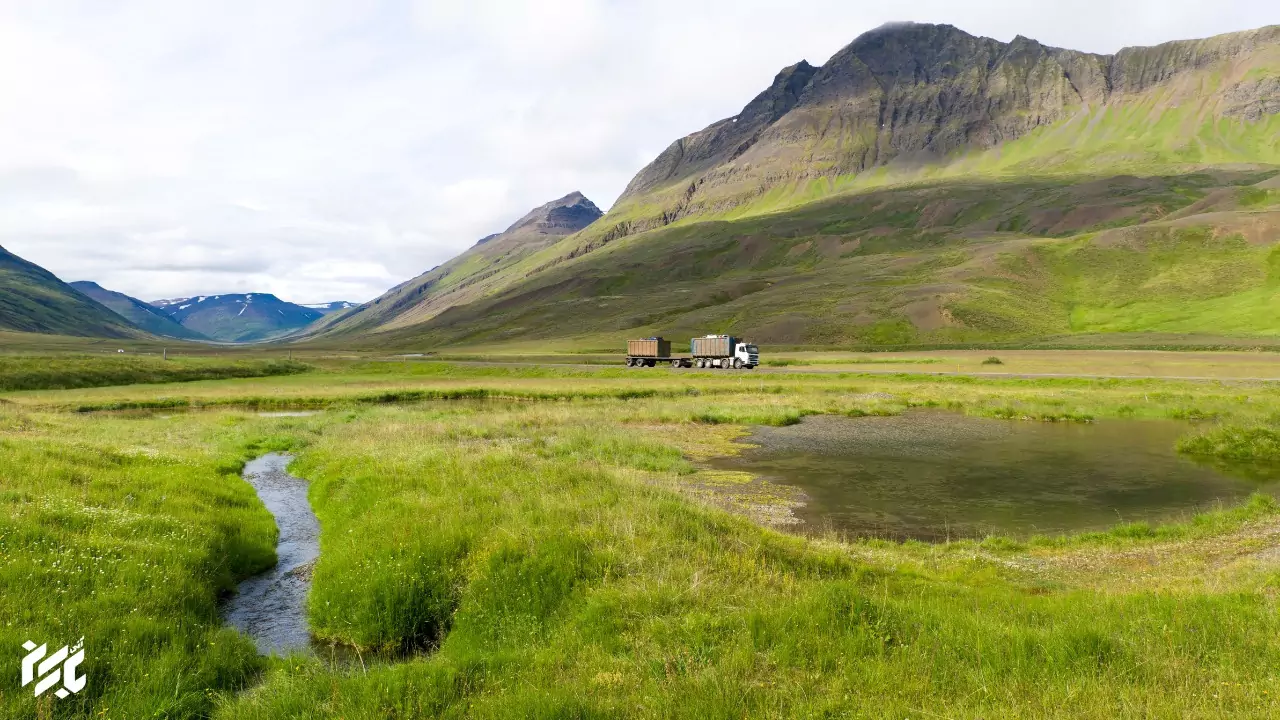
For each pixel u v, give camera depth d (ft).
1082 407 146.30
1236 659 24.20
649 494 54.90
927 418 142.51
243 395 178.09
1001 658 25.29
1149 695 21.52
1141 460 96.32
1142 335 410.31
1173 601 31.60
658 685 24.02
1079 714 20.48
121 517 45.14
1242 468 90.07
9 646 25.95
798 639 27.76
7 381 190.80
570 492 54.60
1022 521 65.82
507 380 244.01
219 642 31.09
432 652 34.12
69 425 104.01
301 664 30.01
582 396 182.19
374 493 58.80
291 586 45.01
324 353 627.46
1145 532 57.93
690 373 258.57
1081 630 27.25
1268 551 49.06
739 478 85.35
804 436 119.24
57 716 23.12
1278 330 375.25
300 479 81.15
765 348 460.55
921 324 490.90
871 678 24.00
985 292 533.96
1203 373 215.10
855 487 80.59
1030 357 312.29
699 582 35.65
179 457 78.79
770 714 21.30
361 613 35.91
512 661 28.14
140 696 24.95
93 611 30.48
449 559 40.63
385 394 184.03
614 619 31.40
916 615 30.81
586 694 23.84
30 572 32.55
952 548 54.90
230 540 49.73
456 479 61.36
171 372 244.63
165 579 36.04
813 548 49.39
